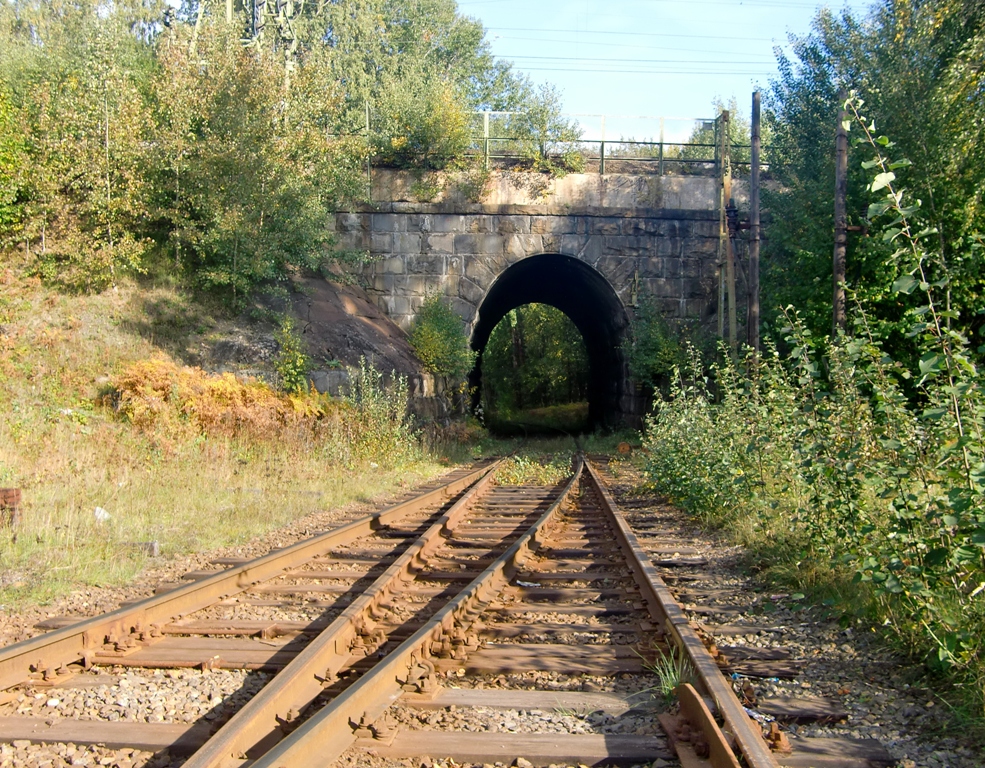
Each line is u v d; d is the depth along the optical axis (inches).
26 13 1449.3
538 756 149.8
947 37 681.6
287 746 133.3
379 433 718.5
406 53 1948.8
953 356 208.7
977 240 243.8
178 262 854.5
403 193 1074.1
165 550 347.6
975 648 188.4
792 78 939.3
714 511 437.4
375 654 210.5
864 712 176.7
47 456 503.2
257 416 642.8
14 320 711.7
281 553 319.3
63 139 808.3
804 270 804.6
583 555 364.5
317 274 991.6
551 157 1086.4
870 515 261.7
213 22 901.2
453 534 412.8
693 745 149.2
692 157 1171.3
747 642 230.2
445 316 1040.2
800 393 368.2
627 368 1151.6
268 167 848.3
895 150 673.0
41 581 284.5
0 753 154.4
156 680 195.5
